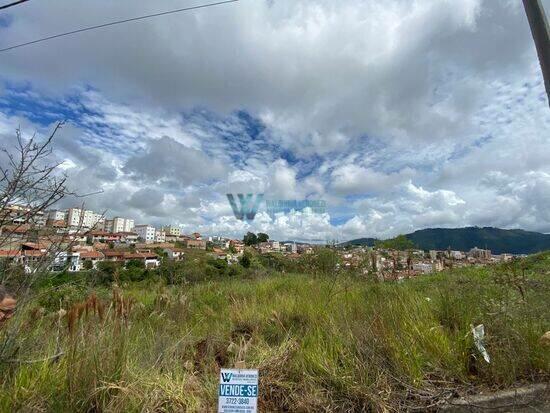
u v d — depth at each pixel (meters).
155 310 5.46
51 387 2.59
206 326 4.93
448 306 4.50
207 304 6.85
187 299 6.30
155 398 2.62
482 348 3.30
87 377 2.62
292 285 7.60
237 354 3.51
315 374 3.14
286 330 4.29
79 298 4.39
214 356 3.68
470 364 3.46
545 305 4.20
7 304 2.78
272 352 3.51
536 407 2.93
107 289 5.95
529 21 3.88
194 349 3.91
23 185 2.96
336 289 5.93
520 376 3.32
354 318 4.13
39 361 2.82
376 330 3.59
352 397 2.86
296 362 3.26
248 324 4.86
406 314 4.06
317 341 3.59
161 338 3.69
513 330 3.61
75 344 2.85
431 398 2.93
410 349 3.35
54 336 3.38
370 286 5.95
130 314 4.80
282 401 2.92
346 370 3.09
